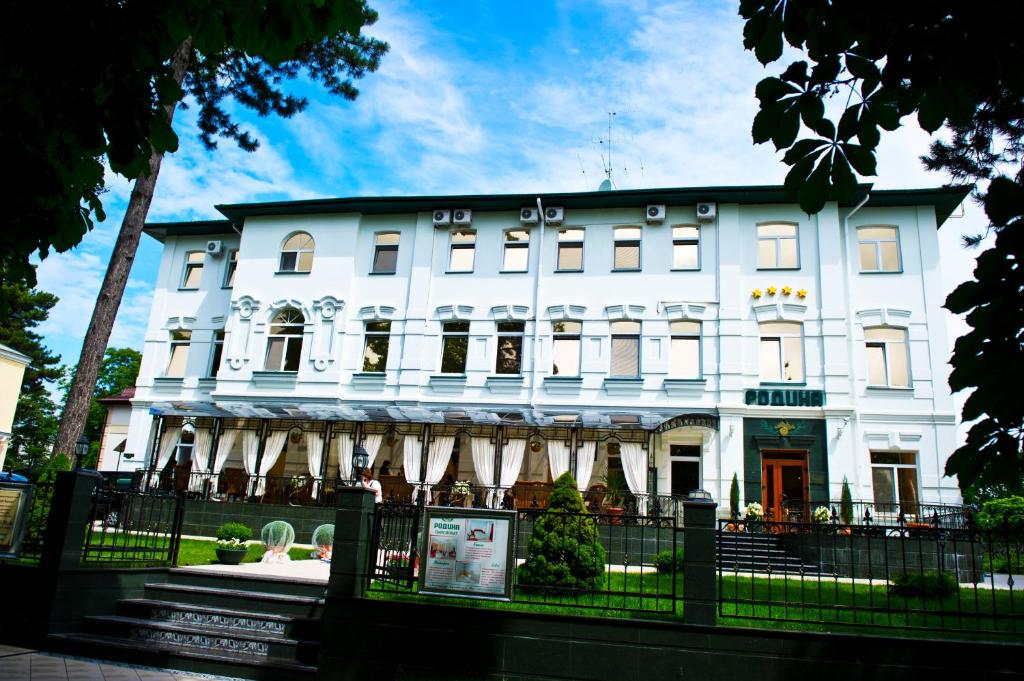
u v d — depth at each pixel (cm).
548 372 2198
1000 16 332
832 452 1948
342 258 2425
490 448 2153
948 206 2117
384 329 2370
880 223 2120
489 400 2209
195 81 1627
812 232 2130
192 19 467
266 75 1662
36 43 405
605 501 1966
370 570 855
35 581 909
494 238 2353
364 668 792
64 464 1141
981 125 888
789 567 1517
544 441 2169
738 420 2028
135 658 855
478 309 2294
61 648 875
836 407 1969
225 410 2261
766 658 718
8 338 3959
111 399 3011
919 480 1931
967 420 382
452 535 835
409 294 2350
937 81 355
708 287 2153
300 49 1617
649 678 734
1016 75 345
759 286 2122
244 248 2514
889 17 354
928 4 348
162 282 2666
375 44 1712
